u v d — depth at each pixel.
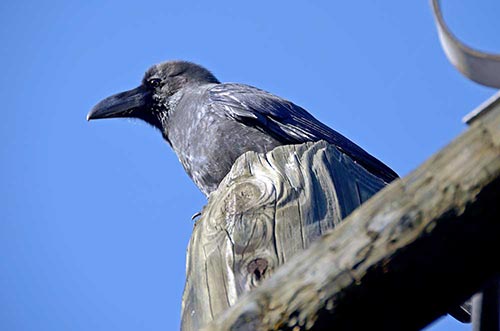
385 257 4.28
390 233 4.30
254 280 7.34
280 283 4.65
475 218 4.04
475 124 4.19
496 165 4.04
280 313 4.58
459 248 4.08
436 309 4.21
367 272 4.32
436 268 4.14
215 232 7.85
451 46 4.26
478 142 4.13
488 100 4.26
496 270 4.06
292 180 8.26
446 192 4.15
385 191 4.43
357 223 4.45
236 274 7.42
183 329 7.43
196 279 7.61
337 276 4.43
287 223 7.76
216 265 7.57
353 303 4.35
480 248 4.04
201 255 7.73
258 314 4.65
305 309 4.51
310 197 8.04
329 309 4.43
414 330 4.25
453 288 4.15
